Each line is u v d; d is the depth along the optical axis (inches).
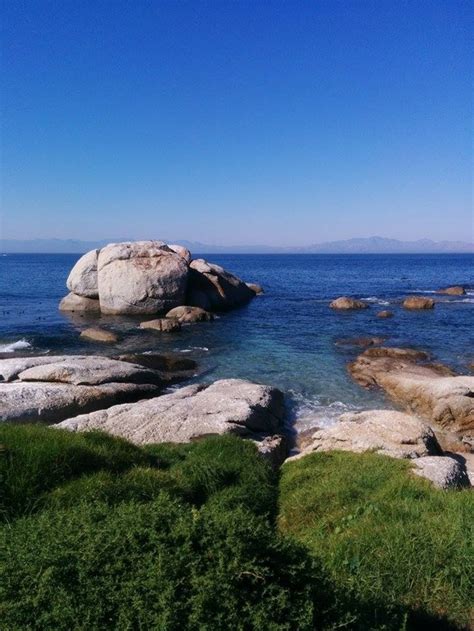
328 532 309.0
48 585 159.2
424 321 1624.0
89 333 1320.1
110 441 423.2
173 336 1364.4
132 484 340.5
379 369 957.8
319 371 992.2
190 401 677.9
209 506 355.9
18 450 339.3
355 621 182.1
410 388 811.4
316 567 189.8
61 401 711.1
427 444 515.2
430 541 261.1
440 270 5472.4
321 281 3671.3
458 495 334.3
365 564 249.3
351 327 1513.3
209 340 1307.8
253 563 170.6
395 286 3159.5
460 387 760.3
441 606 229.0
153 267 1747.0
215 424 599.2
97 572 164.9
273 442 577.9
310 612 166.2
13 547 181.0
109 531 177.9
